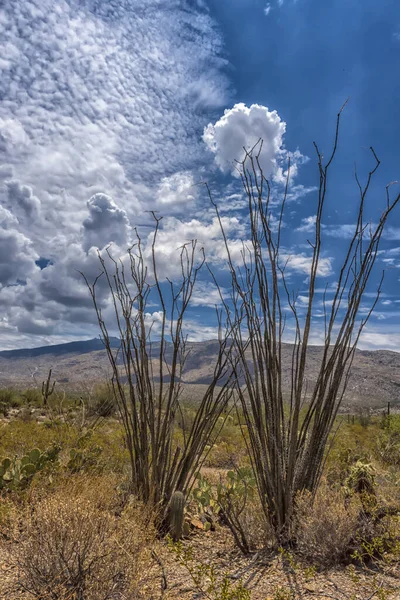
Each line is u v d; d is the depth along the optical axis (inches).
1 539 137.3
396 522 148.6
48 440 290.4
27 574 115.4
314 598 115.4
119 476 226.5
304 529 144.8
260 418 161.0
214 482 249.0
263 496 161.0
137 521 145.5
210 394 181.2
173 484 174.6
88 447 233.6
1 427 351.6
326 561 138.6
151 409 179.0
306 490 152.6
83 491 171.9
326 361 163.9
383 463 342.6
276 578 128.2
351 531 140.9
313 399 163.2
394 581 126.3
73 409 395.5
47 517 118.1
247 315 166.4
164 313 182.5
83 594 110.6
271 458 157.6
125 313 187.5
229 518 154.5
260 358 164.1
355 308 163.3
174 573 130.5
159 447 178.7
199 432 179.5
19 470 187.9
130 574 114.5
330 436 341.7
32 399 759.1
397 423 416.5
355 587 122.3
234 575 130.0
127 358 185.9
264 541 154.3
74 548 114.0
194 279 183.3
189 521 179.6
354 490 169.9
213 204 175.2
